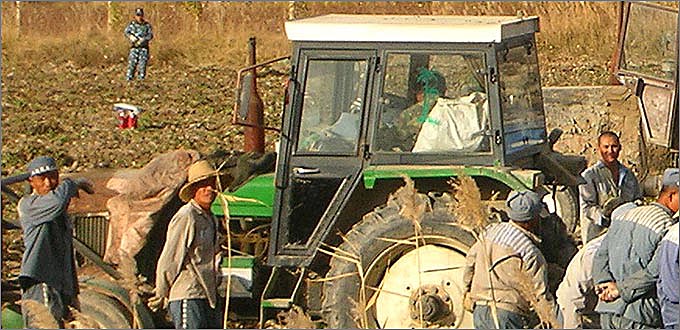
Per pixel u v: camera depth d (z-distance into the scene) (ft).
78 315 78.64
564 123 110.93
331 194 81.66
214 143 161.27
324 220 81.35
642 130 111.65
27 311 66.28
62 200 77.66
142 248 82.58
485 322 73.87
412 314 79.41
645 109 111.96
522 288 68.23
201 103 199.93
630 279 72.79
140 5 280.31
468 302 75.72
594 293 78.23
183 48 260.42
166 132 170.81
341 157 81.41
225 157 84.53
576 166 90.48
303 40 81.71
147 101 203.82
